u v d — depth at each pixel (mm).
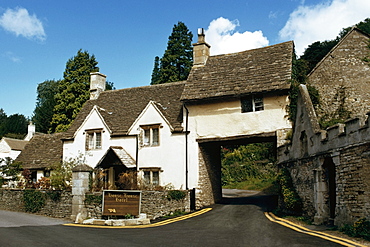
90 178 16922
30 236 11453
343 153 11383
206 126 20906
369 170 10000
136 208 15438
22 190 19781
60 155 26766
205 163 21688
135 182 18547
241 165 37250
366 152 10156
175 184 21094
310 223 12867
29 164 27266
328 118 20766
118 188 17734
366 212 10070
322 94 21438
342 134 11461
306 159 14320
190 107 21516
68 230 13055
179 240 10500
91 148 24062
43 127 56750
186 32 45500
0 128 67562
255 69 20984
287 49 21359
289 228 12086
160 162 21734
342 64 21734
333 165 12961
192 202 19969
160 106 23125
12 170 24609
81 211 16109
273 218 14766
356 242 9234
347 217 10992
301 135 15000
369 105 20344
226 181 36031
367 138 10086
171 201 17922
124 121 23844
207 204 21281
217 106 20812
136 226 14344
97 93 27609
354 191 10688
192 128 21219
